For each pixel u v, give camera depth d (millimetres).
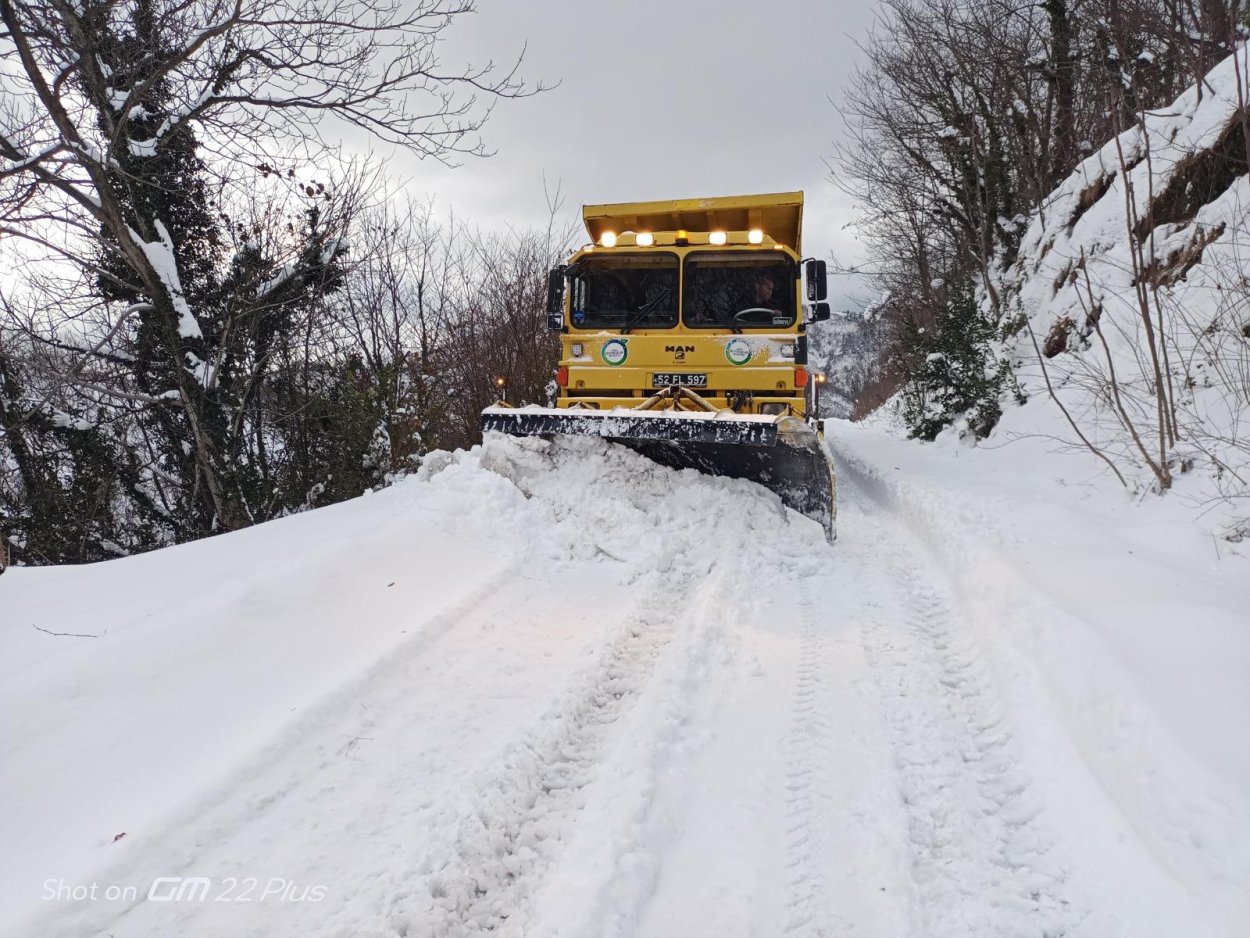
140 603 4180
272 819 2674
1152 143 9016
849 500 8789
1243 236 6617
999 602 4188
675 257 7414
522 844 2619
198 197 9852
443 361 12812
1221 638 3186
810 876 2426
